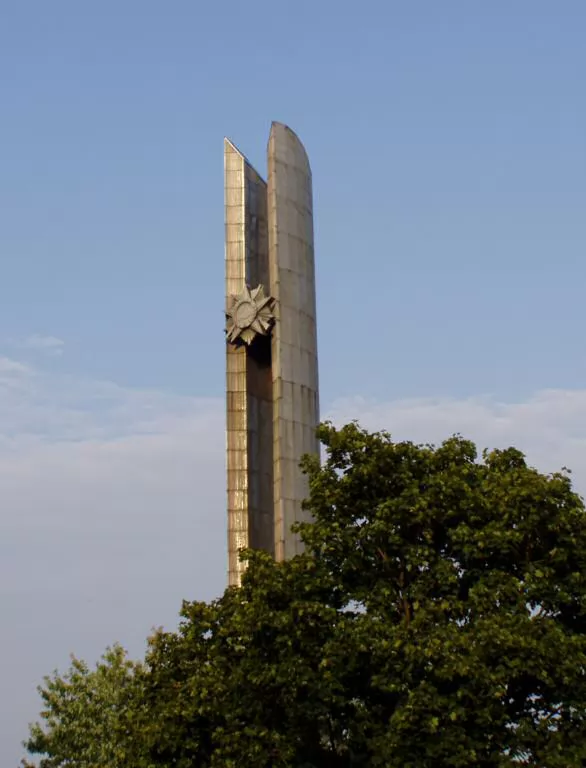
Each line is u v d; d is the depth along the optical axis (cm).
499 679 3162
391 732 3198
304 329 5134
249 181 5341
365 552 3562
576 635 3272
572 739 3219
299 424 4966
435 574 3459
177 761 3434
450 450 3691
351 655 3288
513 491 3462
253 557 3609
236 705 3372
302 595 3494
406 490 3547
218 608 3650
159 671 3628
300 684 3284
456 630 3225
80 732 5056
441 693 3222
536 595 3375
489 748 3203
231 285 5153
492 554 3456
